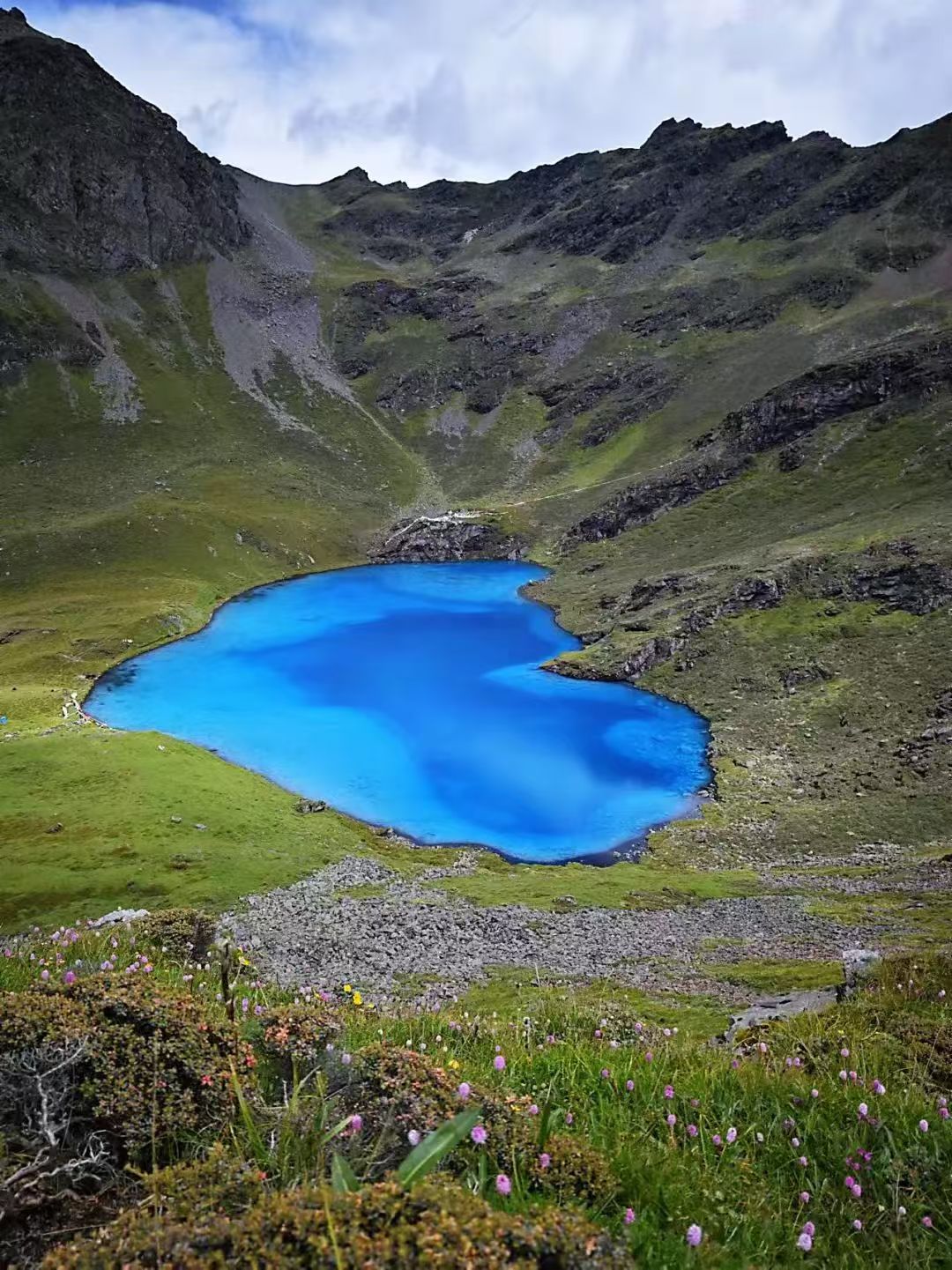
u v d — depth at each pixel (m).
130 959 14.09
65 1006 5.66
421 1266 3.09
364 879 63.56
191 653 142.38
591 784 90.88
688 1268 4.25
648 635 133.50
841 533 153.38
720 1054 8.99
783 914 55.72
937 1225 5.17
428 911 56.31
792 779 90.19
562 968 45.38
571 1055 7.91
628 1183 5.00
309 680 127.62
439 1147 3.69
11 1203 4.49
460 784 90.75
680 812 84.38
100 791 76.25
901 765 87.25
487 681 126.19
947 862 65.81
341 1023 6.34
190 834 68.81
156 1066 5.29
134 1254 3.35
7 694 117.38
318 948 49.19
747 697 112.06
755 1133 6.14
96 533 193.38
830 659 115.12
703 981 39.88
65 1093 5.00
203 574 188.88
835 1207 5.29
